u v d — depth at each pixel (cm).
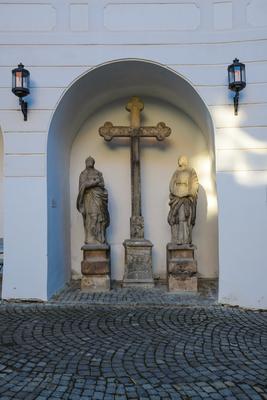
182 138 728
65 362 342
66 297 579
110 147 733
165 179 727
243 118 546
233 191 542
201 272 712
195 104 609
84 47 563
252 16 554
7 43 562
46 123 560
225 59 553
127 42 562
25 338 402
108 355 359
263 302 527
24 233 554
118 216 725
